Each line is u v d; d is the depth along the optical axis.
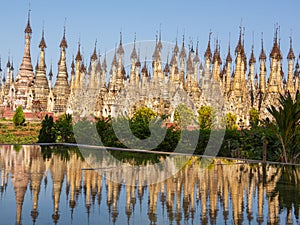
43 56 59.59
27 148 21.78
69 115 26.19
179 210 8.04
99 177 12.20
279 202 8.80
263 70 55.97
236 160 17.42
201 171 13.87
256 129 18.47
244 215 7.65
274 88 46.56
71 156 18.05
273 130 16.58
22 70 61.50
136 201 8.82
